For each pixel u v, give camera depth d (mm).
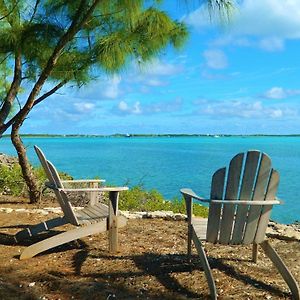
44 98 5988
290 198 12172
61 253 3904
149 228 4945
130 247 4102
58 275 3320
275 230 4797
